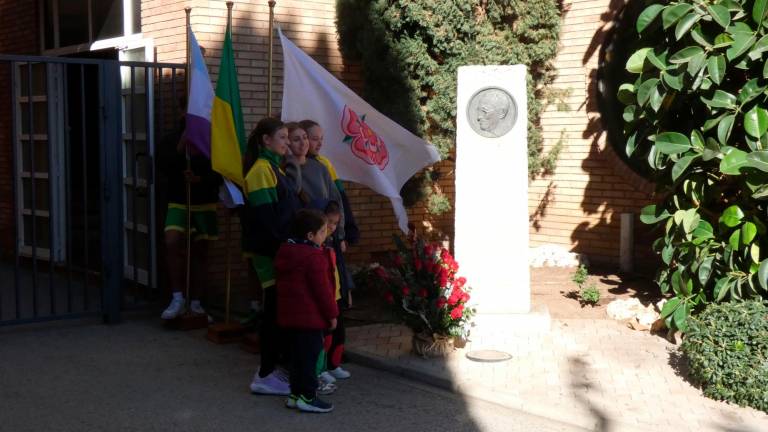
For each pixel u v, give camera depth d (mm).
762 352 5488
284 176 5805
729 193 6914
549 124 10453
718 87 6637
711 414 5367
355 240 6426
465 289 7012
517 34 9562
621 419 5270
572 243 10469
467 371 6223
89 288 9359
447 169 10344
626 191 9961
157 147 7879
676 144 6672
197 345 7141
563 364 6391
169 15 8523
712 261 6617
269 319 5742
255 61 8875
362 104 7480
